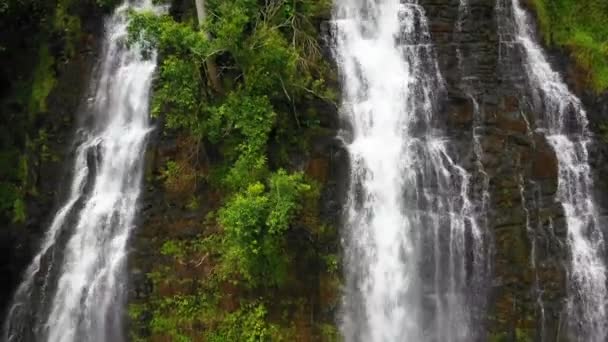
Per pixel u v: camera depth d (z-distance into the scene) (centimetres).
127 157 1493
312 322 1310
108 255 1430
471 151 1426
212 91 1427
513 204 1391
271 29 1383
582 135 1516
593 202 1457
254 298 1312
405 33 1566
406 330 1326
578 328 1366
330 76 1491
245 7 1368
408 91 1498
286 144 1397
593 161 1485
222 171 1393
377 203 1378
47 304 1468
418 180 1404
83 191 1523
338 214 1353
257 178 1302
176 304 1342
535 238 1383
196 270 1350
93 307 1410
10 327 1501
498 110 1473
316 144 1402
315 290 1321
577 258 1402
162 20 1336
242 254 1270
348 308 1319
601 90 1545
